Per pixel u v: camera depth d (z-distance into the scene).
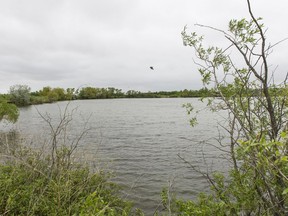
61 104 96.31
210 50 4.26
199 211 3.91
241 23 3.75
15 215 5.16
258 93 3.98
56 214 5.21
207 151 18.94
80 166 7.88
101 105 104.00
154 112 67.69
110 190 7.43
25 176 6.80
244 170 4.29
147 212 9.57
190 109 4.91
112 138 27.02
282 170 3.34
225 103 4.14
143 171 15.13
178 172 14.77
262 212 3.94
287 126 3.50
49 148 8.27
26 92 87.31
